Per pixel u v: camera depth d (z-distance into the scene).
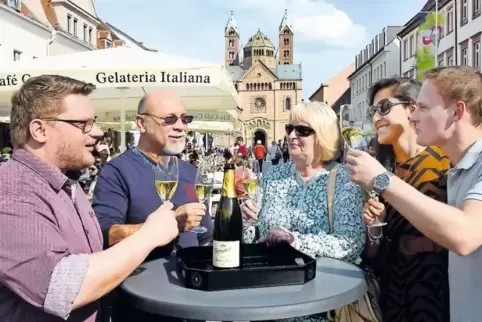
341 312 2.57
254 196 3.23
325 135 2.87
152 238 1.98
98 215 3.04
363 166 2.03
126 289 2.10
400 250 2.69
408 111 2.78
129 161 3.23
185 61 7.04
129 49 7.58
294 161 3.00
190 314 1.84
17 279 1.81
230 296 1.97
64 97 2.07
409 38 46.53
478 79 2.06
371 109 2.87
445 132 2.10
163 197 2.75
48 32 28.23
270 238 2.61
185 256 2.46
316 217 2.82
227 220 2.45
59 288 1.77
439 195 2.58
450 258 2.23
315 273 2.24
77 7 33.03
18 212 1.86
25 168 2.01
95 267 1.83
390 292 2.73
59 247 1.85
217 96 9.70
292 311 1.85
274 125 110.12
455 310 2.18
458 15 33.72
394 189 1.95
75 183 2.21
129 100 10.52
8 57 24.23
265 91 110.38
